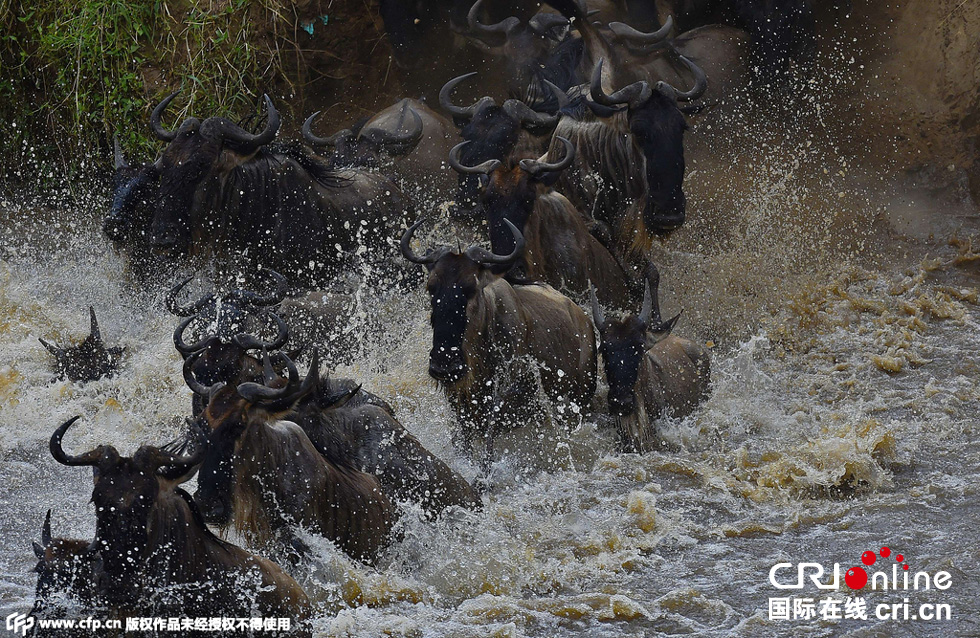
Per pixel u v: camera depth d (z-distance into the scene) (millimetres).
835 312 32781
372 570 18250
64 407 25469
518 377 22922
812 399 26781
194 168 26984
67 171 38500
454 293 21547
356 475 18250
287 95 40906
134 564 13859
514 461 23453
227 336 23141
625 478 22781
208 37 38375
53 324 29797
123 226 27922
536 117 29922
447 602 18031
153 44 38469
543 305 23438
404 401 25250
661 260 34062
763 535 20281
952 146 42656
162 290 28594
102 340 28688
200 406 18812
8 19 38688
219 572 14664
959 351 30047
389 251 30203
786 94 43812
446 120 36969
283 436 17078
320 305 26516
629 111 28031
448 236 32688
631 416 23984
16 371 26547
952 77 43344
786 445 24219
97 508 13812
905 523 20516
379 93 42750
